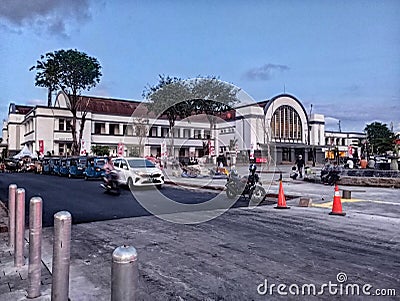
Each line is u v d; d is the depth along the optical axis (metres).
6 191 15.36
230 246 5.82
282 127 50.69
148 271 4.60
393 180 15.95
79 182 21.16
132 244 5.99
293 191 14.31
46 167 31.94
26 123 49.84
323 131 57.94
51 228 7.46
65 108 43.84
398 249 5.60
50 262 4.97
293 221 8.02
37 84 39.84
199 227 7.42
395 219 8.20
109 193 14.32
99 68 41.50
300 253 5.39
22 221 4.74
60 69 39.34
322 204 10.74
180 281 4.25
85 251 5.58
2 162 41.53
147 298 3.77
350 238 6.34
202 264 4.88
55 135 43.28
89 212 9.42
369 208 9.80
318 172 25.89
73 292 3.92
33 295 3.74
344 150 58.25
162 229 7.23
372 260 5.03
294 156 50.69
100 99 47.91
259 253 5.39
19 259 4.68
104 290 3.99
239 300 3.72
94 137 45.28
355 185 17.06
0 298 3.71
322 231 6.94
